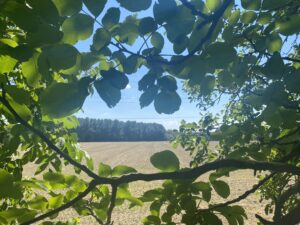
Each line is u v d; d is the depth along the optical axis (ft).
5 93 5.90
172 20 5.71
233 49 6.20
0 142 10.14
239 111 12.46
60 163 12.19
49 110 5.45
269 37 7.09
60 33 4.76
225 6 6.04
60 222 8.56
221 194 8.05
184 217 7.95
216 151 17.47
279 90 6.60
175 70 6.23
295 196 13.66
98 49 5.52
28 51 4.86
